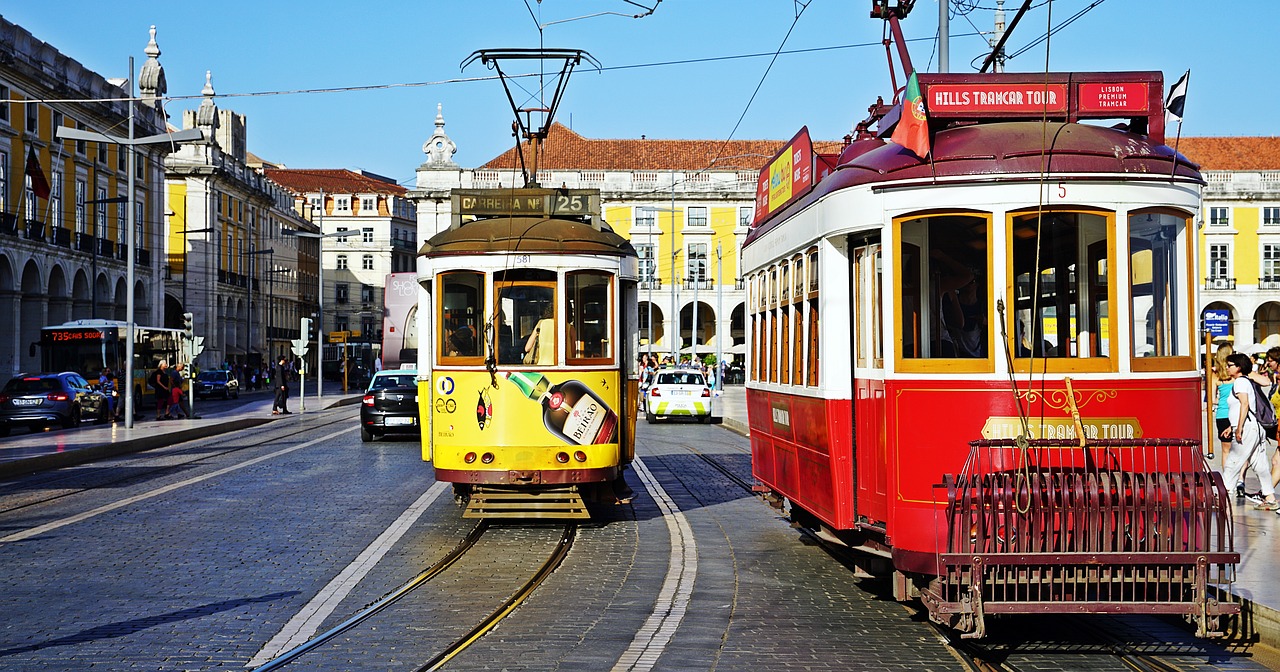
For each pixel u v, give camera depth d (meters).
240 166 87.62
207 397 60.62
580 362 13.31
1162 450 7.79
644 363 47.56
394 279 38.22
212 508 15.07
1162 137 8.62
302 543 12.20
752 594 9.80
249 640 7.95
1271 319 74.12
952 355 8.20
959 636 8.12
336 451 24.94
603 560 11.46
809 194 9.89
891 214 8.38
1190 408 8.23
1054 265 8.15
